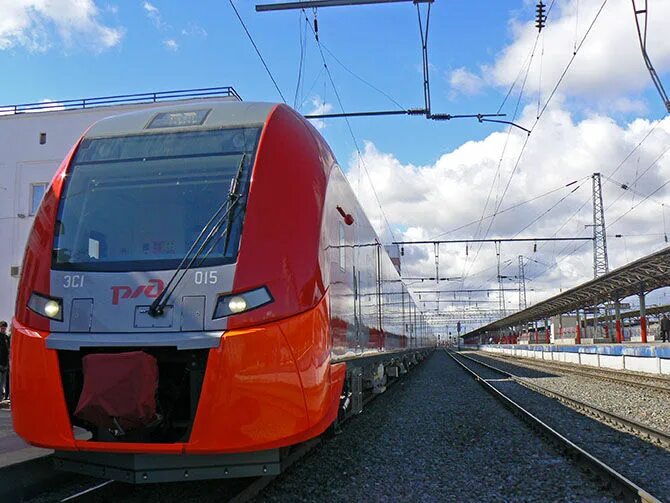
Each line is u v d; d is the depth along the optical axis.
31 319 4.98
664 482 6.68
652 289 29.95
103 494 5.82
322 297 5.27
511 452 8.48
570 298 36.75
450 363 40.78
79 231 5.28
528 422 10.96
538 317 54.66
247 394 4.54
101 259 5.09
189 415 4.78
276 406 4.64
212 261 4.86
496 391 16.16
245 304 4.71
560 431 10.22
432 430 10.42
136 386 4.45
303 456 7.56
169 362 4.80
